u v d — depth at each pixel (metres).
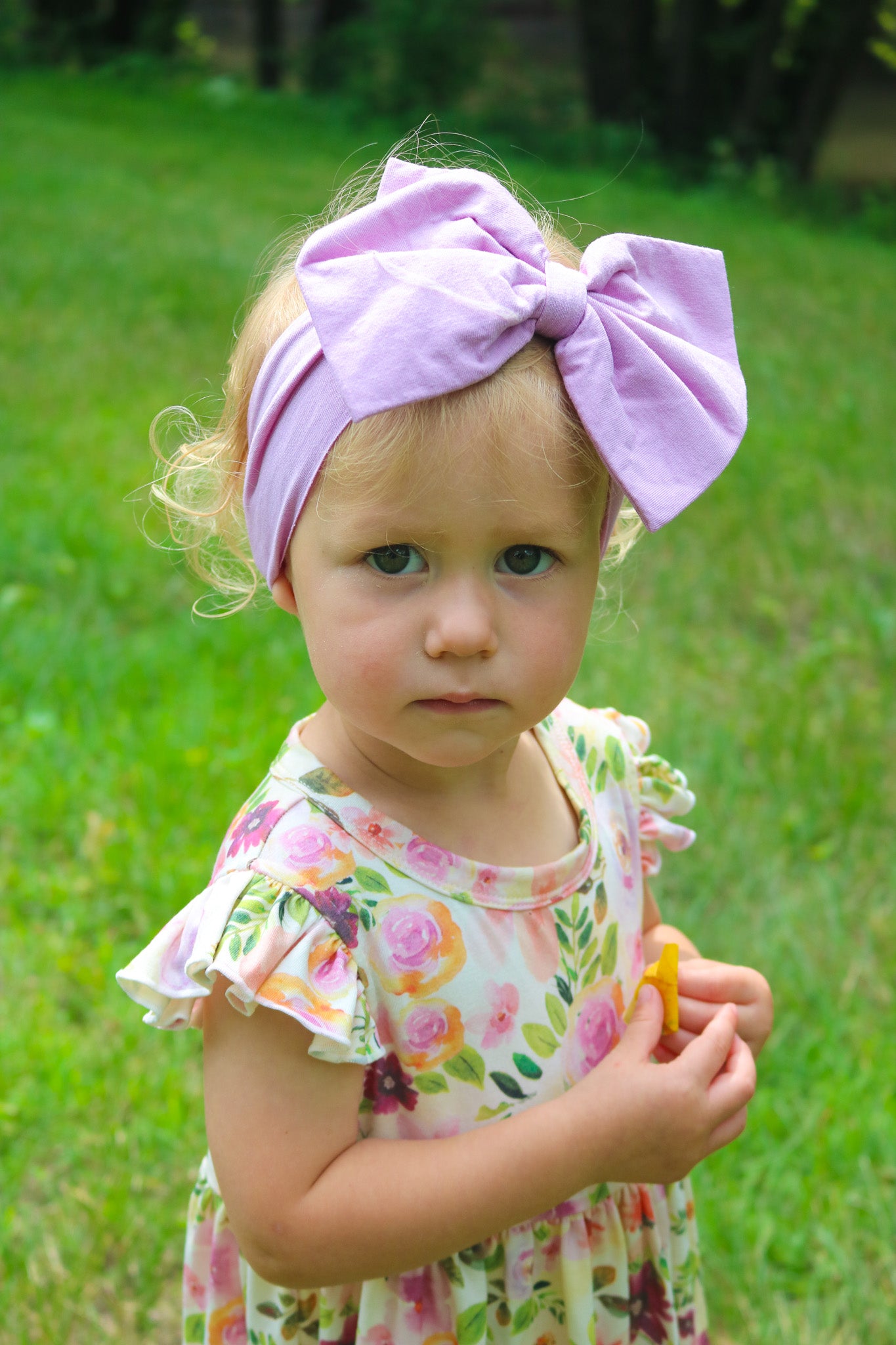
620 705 3.53
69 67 16.61
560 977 1.33
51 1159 2.26
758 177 12.73
